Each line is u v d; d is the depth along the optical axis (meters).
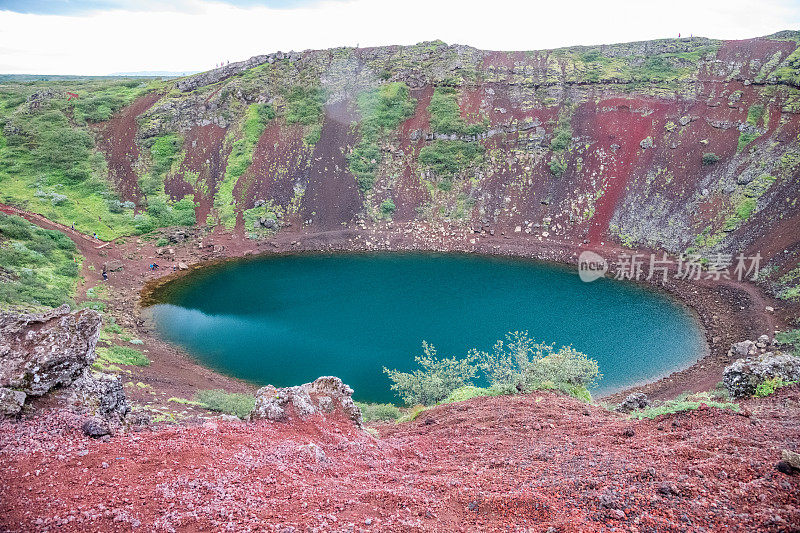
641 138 80.00
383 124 91.38
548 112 88.00
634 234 70.38
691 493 9.52
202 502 9.85
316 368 40.44
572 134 84.12
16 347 13.52
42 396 13.25
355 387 37.53
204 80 97.06
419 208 82.19
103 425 12.85
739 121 74.62
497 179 83.19
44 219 67.94
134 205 77.12
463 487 11.41
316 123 90.88
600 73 90.88
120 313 50.53
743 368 18.25
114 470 10.82
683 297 56.16
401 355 42.66
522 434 16.62
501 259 71.19
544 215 77.31
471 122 89.00
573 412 19.33
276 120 91.69
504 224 77.94
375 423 25.47
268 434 14.44
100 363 32.84
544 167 82.31
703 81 82.81
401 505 10.35
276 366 40.75
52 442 11.65
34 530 8.52
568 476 11.48
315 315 51.94
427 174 85.38
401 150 88.88
